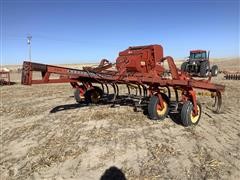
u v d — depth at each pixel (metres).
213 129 8.70
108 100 13.18
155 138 7.83
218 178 5.35
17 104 14.29
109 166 6.09
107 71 11.45
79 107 12.50
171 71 9.73
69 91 19.22
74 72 9.59
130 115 10.52
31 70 8.53
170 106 10.58
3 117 11.41
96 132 8.52
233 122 9.55
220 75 30.62
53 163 6.43
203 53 26.80
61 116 10.91
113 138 7.91
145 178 5.45
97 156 6.66
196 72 26.83
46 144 7.73
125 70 10.91
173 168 5.84
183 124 9.02
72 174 5.84
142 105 10.95
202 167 5.84
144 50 11.31
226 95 15.44
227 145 7.15
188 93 9.18
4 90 21.02
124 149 7.02
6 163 6.74
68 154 6.88
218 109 10.92
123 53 11.78
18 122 10.44
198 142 7.42
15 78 35.25
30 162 6.65
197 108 9.23
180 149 6.91
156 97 9.66
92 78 10.89
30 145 7.78
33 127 9.54
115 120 9.87
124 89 19.03
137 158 6.43
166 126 9.07
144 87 11.02
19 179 5.86
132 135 8.15
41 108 12.83
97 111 11.39
